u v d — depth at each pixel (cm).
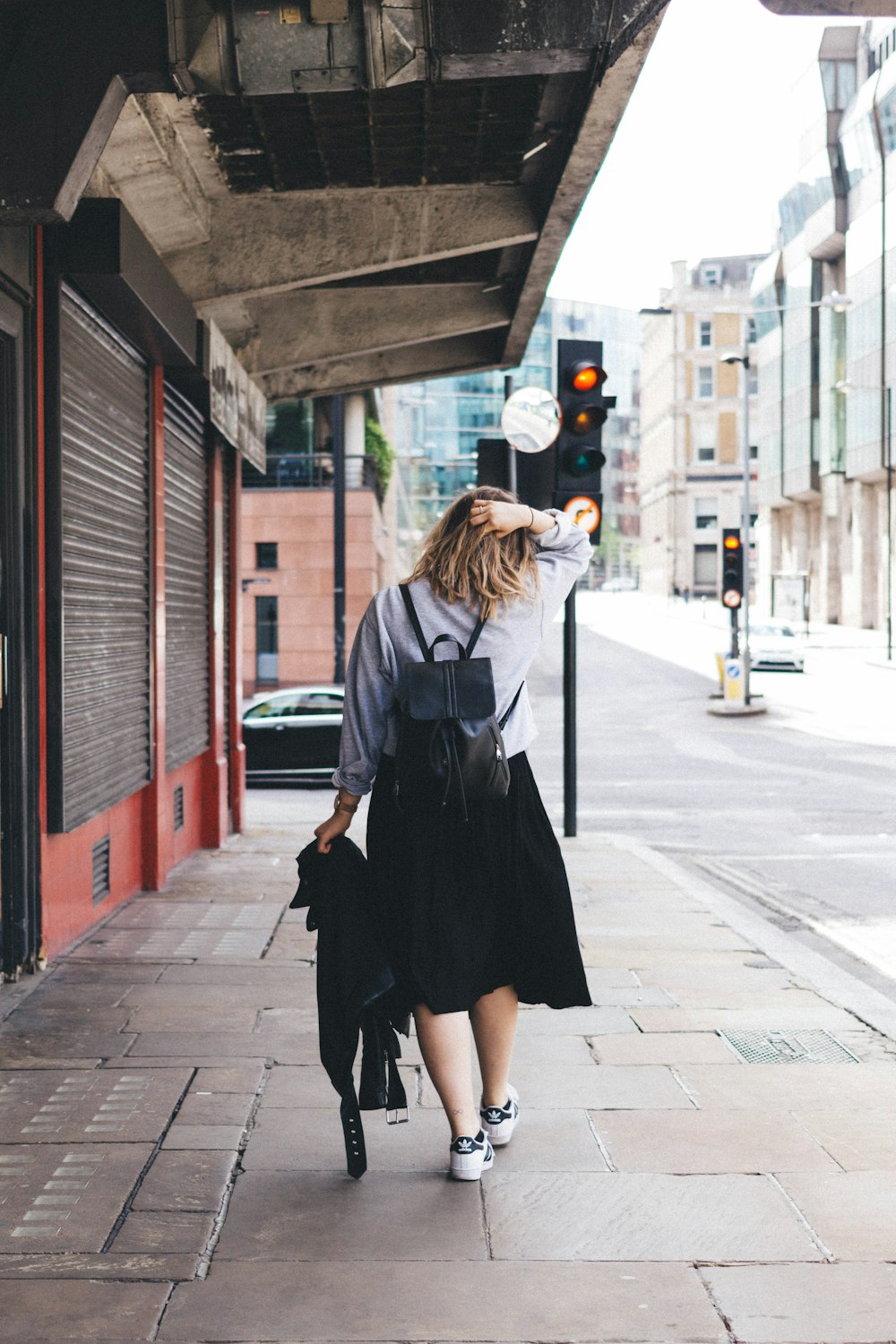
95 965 576
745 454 3434
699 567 10069
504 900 317
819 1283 273
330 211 786
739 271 10194
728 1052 446
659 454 10556
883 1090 403
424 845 310
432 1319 257
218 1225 300
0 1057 432
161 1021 481
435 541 321
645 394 11338
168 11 391
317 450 3891
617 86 563
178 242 774
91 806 633
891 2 422
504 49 394
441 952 310
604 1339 250
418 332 1010
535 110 618
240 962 586
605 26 392
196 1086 402
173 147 663
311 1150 348
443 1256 284
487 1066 343
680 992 541
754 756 1927
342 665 2442
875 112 5450
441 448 13325
